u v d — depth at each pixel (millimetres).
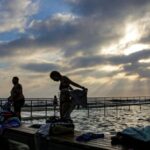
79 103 8086
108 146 5535
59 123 6965
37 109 34750
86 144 5730
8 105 10141
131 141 5500
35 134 7023
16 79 10727
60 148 6316
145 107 65312
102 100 46000
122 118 31875
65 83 8172
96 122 26078
